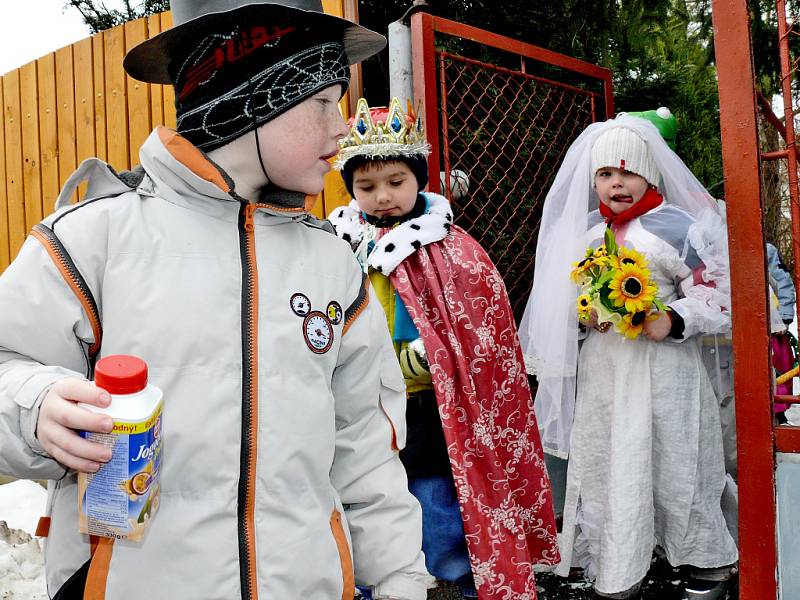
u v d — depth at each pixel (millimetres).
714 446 2479
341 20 1122
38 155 3916
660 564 2764
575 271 2436
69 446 813
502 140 3199
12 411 857
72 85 3705
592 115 3301
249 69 1075
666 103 5312
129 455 821
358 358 1226
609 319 2309
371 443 1243
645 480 2346
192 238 1038
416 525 1241
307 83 1097
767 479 1683
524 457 2133
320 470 1091
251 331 1036
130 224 1017
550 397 2580
